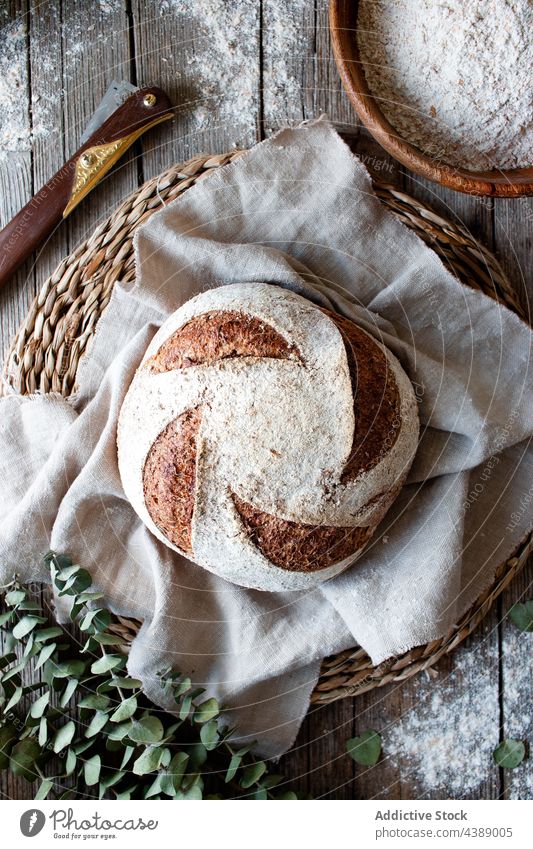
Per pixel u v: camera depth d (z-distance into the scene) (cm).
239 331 74
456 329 81
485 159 82
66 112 87
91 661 84
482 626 85
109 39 86
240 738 81
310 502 73
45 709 79
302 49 86
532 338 80
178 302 80
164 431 73
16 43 86
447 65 78
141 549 81
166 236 80
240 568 75
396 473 75
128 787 83
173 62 86
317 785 85
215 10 86
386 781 85
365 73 81
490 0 77
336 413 73
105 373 81
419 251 80
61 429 81
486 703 85
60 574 78
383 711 85
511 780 85
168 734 78
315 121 80
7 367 83
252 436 72
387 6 79
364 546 77
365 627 78
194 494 73
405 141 80
